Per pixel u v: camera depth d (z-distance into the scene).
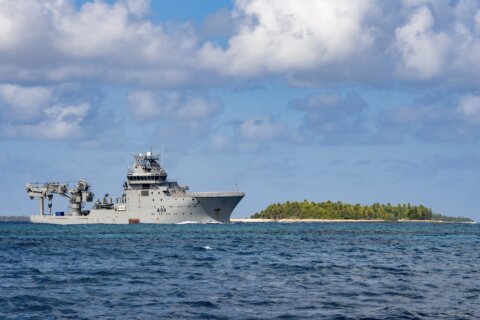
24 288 69.06
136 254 115.75
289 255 115.94
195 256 111.12
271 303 59.28
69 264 96.00
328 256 114.12
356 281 75.38
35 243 151.12
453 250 133.12
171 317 53.19
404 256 115.06
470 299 62.03
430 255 117.94
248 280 75.75
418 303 59.72
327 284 72.38
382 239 185.25
